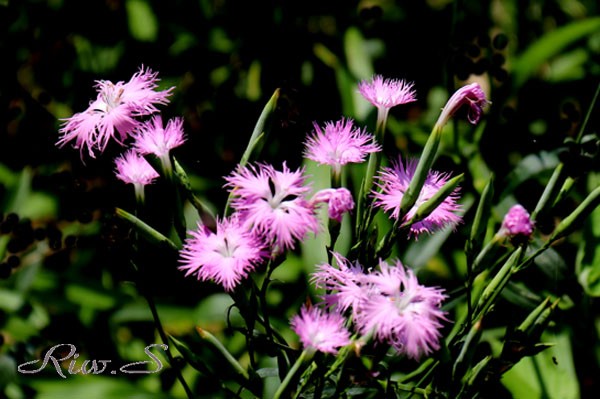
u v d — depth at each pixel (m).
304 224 0.98
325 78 1.47
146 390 1.27
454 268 1.28
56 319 1.31
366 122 1.36
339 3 1.54
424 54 1.51
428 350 0.96
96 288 1.32
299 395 1.00
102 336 1.32
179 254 1.02
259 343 1.02
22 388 1.27
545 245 1.03
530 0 1.57
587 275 1.26
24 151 1.40
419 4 1.55
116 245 1.05
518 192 1.33
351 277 0.99
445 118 1.01
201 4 1.53
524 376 1.22
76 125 1.03
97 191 1.30
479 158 1.34
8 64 1.44
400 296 0.98
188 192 1.02
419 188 1.01
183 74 1.49
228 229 0.99
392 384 1.02
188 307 1.31
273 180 0.99
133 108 1.03
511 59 1.51
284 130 1.38
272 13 1.51
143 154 1.02
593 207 1.01
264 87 1.47
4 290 1.31
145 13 1.51
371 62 1.51
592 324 1.26
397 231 1.02
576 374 1.27
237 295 1.00
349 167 1.28
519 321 1.22
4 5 1.45
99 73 1.47
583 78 1.49
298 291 1.30
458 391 1.01
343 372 0.98
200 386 1.27
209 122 1.44
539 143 1.34
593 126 1.33
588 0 1.60
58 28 1.48
